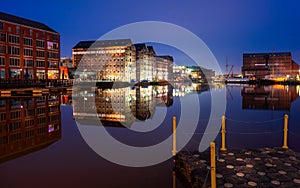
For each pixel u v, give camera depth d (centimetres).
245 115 2111
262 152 965
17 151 1144
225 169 809
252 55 15488
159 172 896
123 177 848
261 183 717
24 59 6188
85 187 773
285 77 12662
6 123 1828
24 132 1545
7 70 5741
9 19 5991
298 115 2083
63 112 2403
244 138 1311
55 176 857
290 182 722
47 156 1073
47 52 6894
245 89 6294
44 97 3984
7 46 5744
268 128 1564
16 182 810
